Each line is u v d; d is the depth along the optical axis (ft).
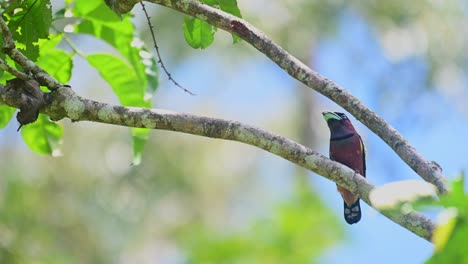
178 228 52.54
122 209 51.52
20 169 48.78
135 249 51.60
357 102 21.04
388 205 13.89
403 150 20.26
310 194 45.39
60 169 50.06
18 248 45.34
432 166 19.77
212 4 23.76
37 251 46.19
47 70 26.73
